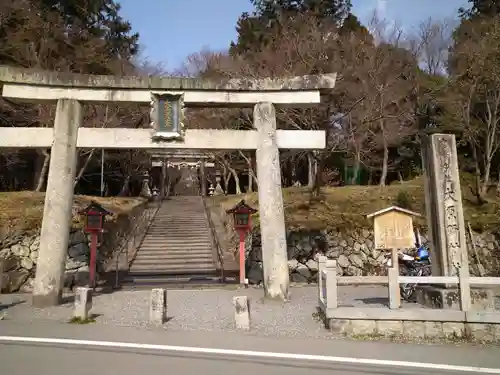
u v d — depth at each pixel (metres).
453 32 27.05
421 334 7.98
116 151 28.33
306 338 7.74
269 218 11.76
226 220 23.27
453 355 6.79
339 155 32.72
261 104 12.46
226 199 29.69
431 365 6.22
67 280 14.80
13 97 11.70
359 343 7.43
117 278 14.55
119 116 23.34
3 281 14.12
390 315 8.09
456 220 9.43
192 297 12.29
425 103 25.95
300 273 16.12
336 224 17.62
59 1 25.11
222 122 26.20
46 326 8.59
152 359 6.30
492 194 23.33
